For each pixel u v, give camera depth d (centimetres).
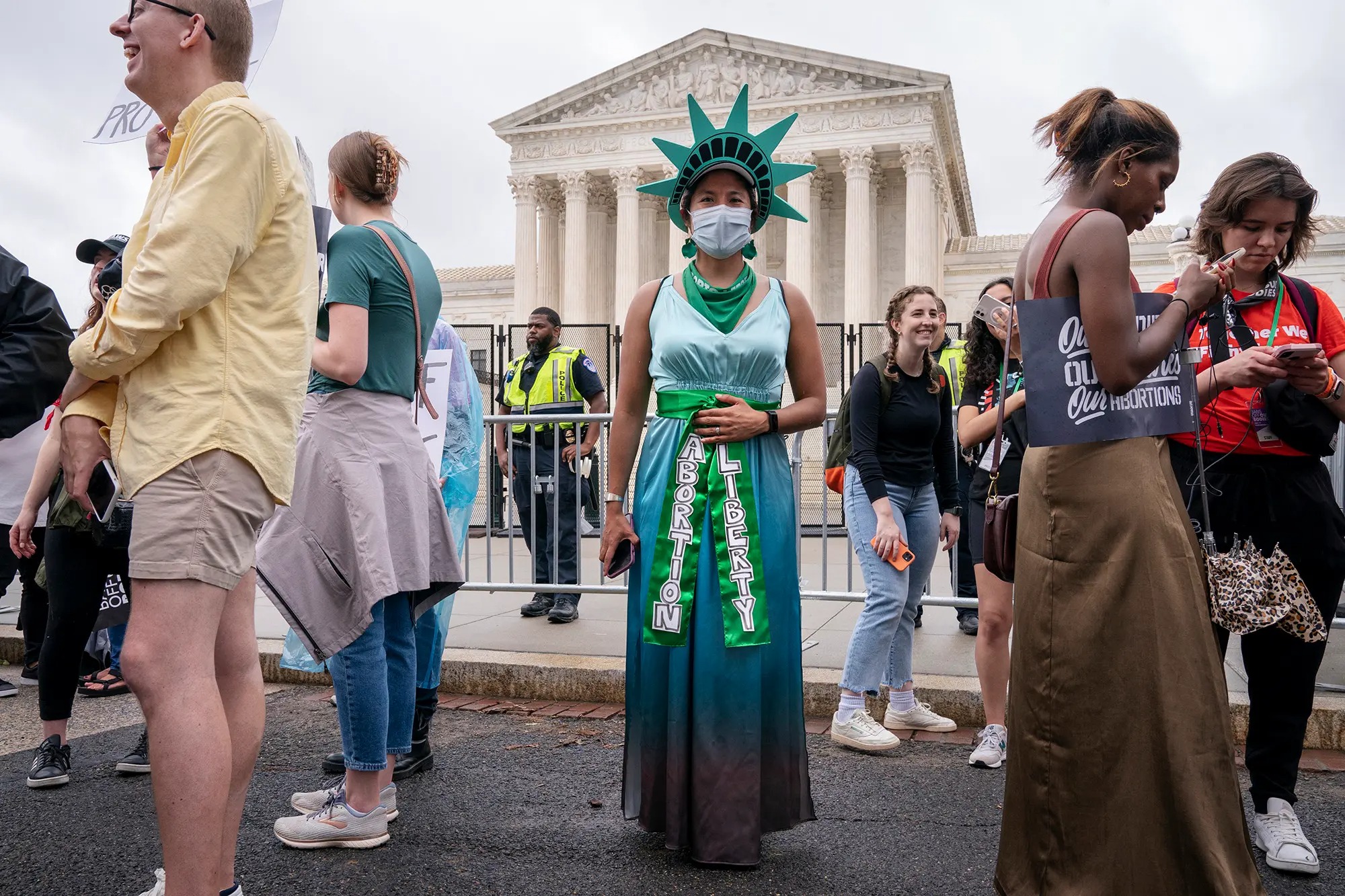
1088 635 216
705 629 291
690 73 4100
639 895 270
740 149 308
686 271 316
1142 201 228
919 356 430
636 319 316
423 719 386
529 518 768
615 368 1969
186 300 205
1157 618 211
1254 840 304
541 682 510
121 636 517
